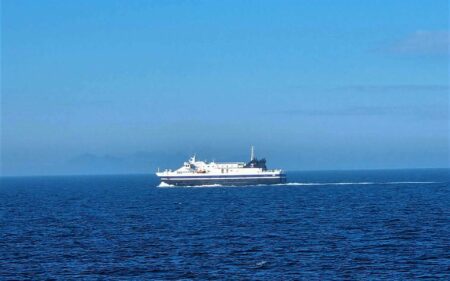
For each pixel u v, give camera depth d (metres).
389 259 108.44
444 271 98.12
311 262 106.94
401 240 129.75
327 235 139.75
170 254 116.81
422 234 138.00
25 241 137.50
